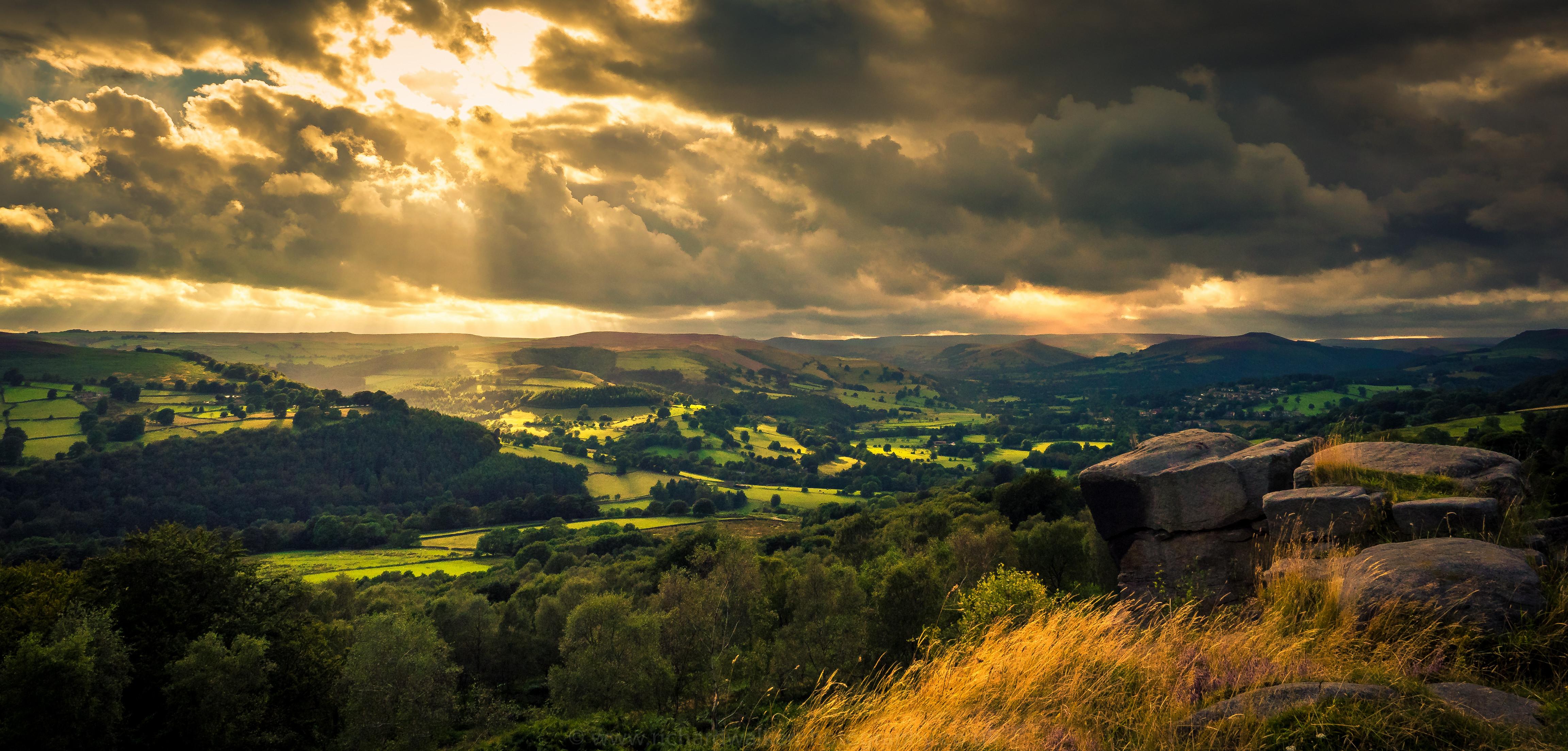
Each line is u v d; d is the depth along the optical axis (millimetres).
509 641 59125
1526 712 4680
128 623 32281
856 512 113688
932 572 34250
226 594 35656
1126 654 6445
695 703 37094
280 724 33719
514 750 12008
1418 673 5473
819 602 41781
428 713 39094
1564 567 6695
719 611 43781
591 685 38812
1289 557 8102
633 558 101375
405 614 45875
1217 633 7000
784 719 7082
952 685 6527
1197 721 5211
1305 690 5188
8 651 28938
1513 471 8375
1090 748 5301
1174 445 12062
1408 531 7793
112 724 27875
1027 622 7855
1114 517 11812
